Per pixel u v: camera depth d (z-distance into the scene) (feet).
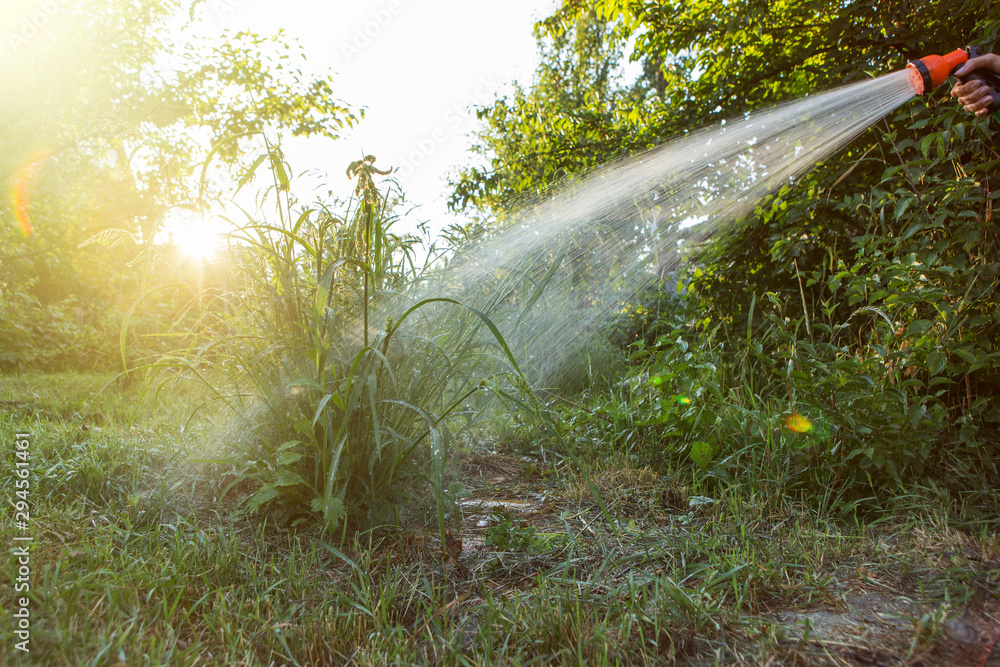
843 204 10.57
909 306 8.54
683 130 16.35
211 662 4.17
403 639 4.72
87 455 8.04
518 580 5.88
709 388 9.38
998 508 7.09
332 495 6.27
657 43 17.47
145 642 4.24
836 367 7.92
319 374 6.35
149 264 7.45
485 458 10.72
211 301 7.54
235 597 5.08
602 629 4.62
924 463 7.77
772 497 7.82
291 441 6.64
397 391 6.88
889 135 9.55
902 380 8.48
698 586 5.55
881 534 6.86
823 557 6.17
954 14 11.02
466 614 5.17
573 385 15.87
